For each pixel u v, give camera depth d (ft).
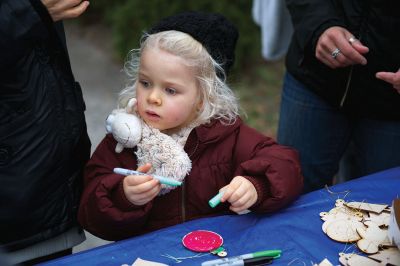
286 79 6.46
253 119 12.39
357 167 6.37
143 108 4.47
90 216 4.48
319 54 5.55
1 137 4.34
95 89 13.70
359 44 5.25
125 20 14.15
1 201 4.45
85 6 4.31
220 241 4.03
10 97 4.29
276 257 3.86
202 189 4.82
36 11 4.06
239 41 13.80
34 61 4.33
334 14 5.64
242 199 4.26
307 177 6.45
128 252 3.93
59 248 4.91
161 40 4.43
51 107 4.47
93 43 16.19
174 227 4.24
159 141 4.44
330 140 6.25
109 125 4.54
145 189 4.04
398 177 4.94
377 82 5.64
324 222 4.25
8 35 4.00
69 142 4.63
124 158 4.71
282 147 4.91
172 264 3.80
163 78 4.39
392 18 5.32
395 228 3.81
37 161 4.46
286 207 4.53
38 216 4.61
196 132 4.71
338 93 5.90
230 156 4.89
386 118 5.80
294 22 5.95
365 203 4.44
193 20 4.59
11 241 4.63
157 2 13.76
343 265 3.78
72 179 4.81
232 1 13.71
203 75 4.57
